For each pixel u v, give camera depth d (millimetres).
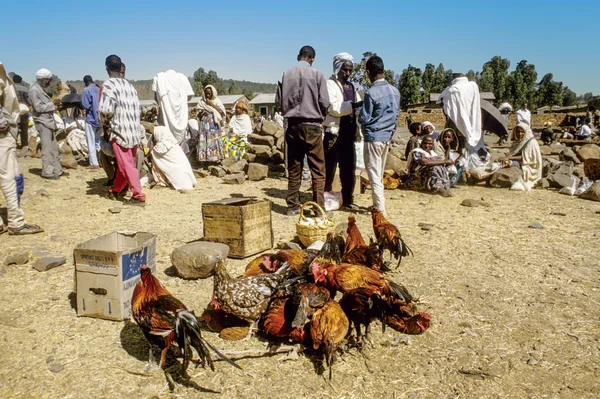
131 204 8188
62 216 7422
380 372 3545
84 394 3232
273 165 12273
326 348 3400
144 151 10734
